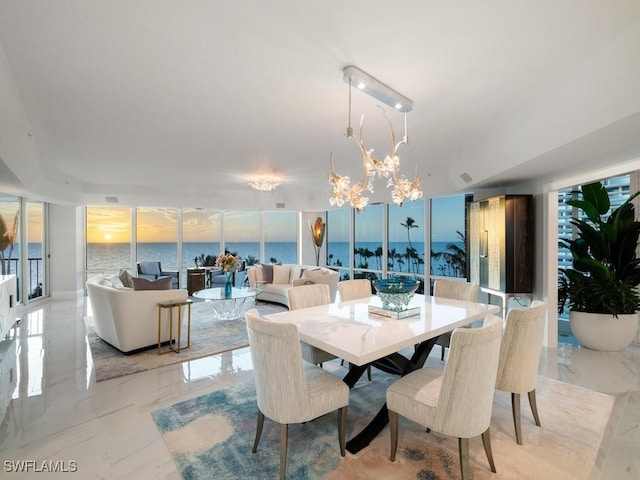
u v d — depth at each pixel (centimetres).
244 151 437
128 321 368
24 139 331
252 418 250
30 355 376
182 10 165
